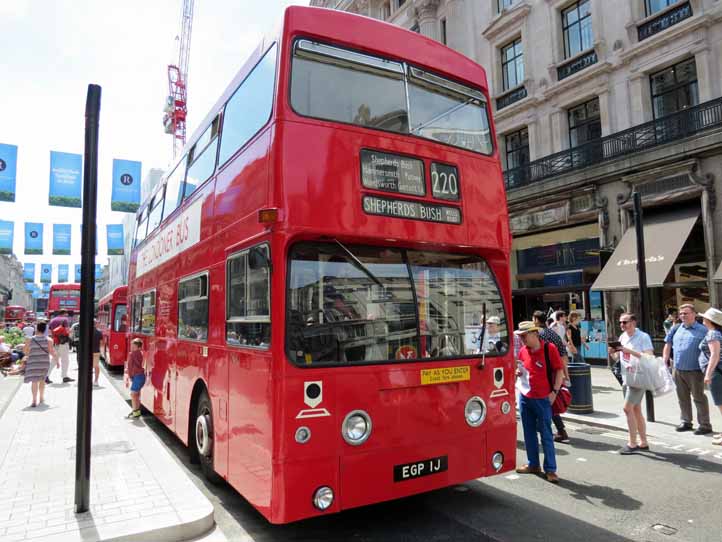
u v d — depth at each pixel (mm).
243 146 5191
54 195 20500
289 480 3945
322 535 4742
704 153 14977
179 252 7691
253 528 4945
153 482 5770
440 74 5457
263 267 4348
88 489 4926
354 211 4445
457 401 4867
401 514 5227
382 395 4426
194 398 6695
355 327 4434
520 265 21938
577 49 20016
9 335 25000
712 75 15492
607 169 17438
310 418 4086
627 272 15719
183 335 7195
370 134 4691
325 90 4613
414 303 4785
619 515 5121
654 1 17344
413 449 4520
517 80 22734
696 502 5473
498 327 5328
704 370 8234
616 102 18234
